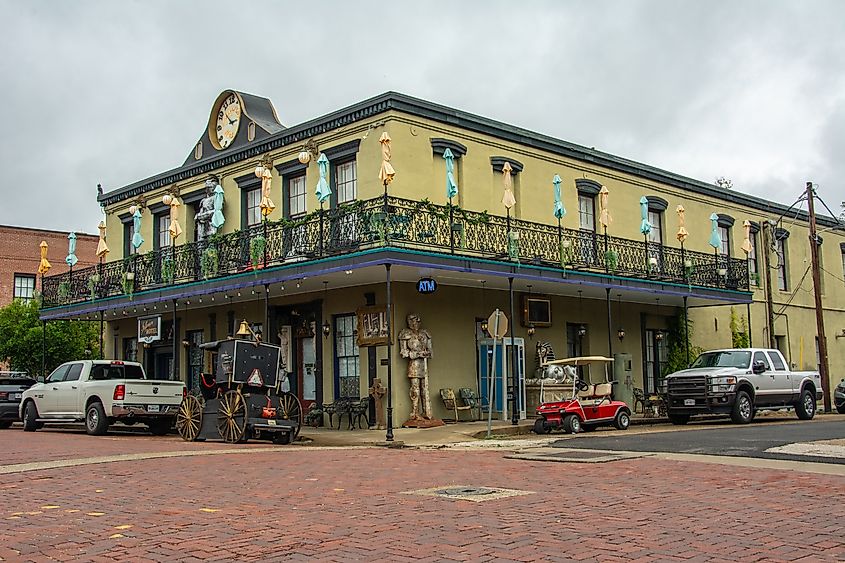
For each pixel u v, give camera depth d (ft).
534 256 68.49
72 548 21.44
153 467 39.32
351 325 69.31
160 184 88.63
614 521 24.38
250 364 56.03
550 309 77.51
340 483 33.45
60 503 28.63
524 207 75.00
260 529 23.58
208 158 82.02
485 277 65.77
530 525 23.82
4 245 135.03
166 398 63.72
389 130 65.51
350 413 65.57
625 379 81.51
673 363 88.79
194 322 84.74
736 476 34.22
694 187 94.63
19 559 20.26
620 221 85.40
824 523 23.91
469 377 70.44
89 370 65.77
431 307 68.33
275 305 75.20
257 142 76.54
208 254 71.92
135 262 81.51
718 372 69.82
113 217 96.02
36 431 70.54
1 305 133.49
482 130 72.13
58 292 89.92
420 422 64.28
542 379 72.23
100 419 62.59
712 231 89.76
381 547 21.08
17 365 97.91
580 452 44.80
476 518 24.98
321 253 62.03
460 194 69.87
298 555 20.35
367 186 66.49
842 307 118.52
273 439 56.49
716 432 57.57
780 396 73.51
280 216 74.02
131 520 25.21
